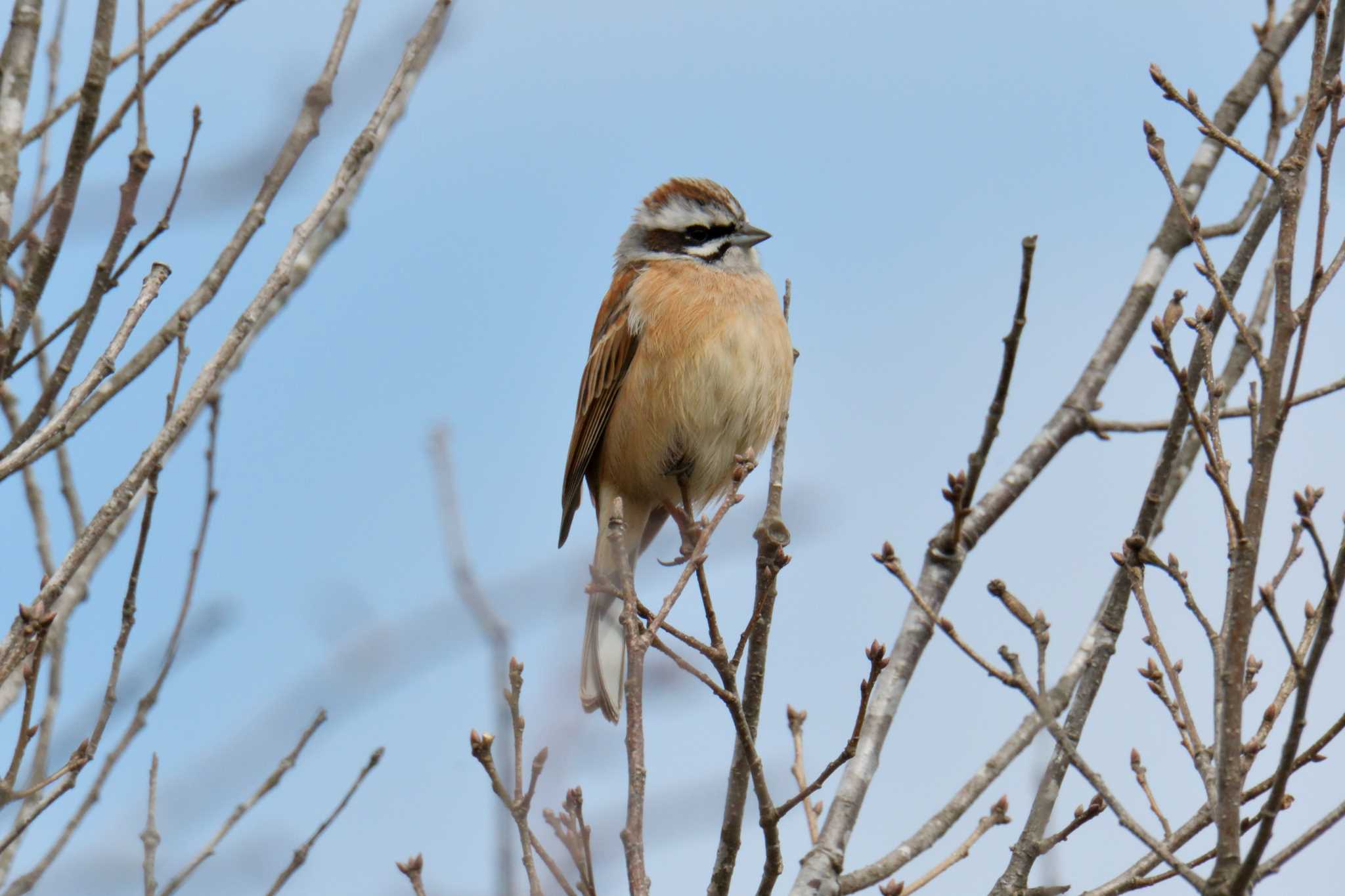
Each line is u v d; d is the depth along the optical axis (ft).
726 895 29.96
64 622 34.17
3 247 29.50
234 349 29.86
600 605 42.09
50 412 31.01
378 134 34.42
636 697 25.73
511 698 26.89
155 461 28.04
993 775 31.53
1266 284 39.22
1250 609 24.80
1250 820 27.45
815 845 30.94
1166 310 28.99
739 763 30.35
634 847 24.13
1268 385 25.41
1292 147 26.91
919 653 34.81
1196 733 26.86
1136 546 28.22
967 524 38.52
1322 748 27.32
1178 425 31.81
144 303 29.30
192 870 29.60
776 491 32.65
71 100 32.68
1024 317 27.50
